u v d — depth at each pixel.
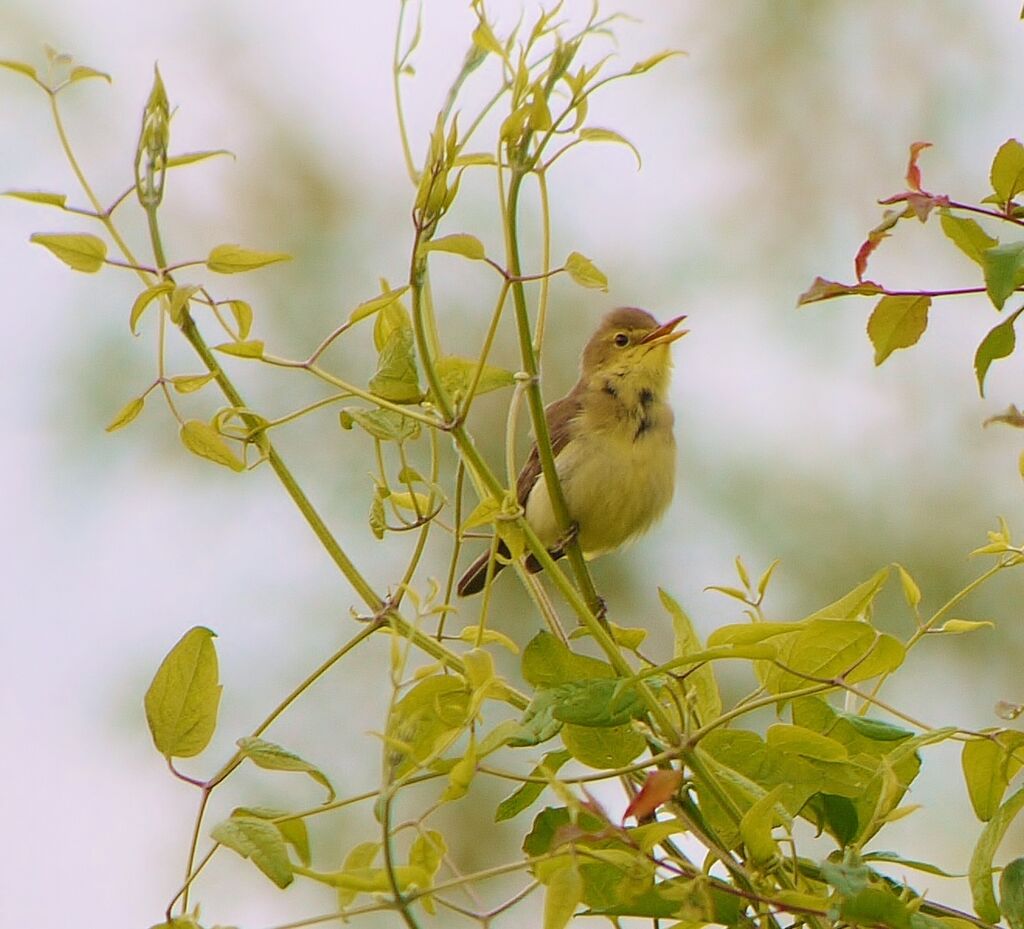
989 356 4.98
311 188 16.27
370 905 4.57
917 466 15.48
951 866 12.14
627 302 16.02
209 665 5.26
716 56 17.42
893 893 5.16
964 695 14.34
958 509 15.19
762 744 5.54
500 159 5.48
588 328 15.64
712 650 5.10
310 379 15.33
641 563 14.49
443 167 5.36
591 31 5.46
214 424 5.47
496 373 5.76
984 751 5.33
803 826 10.98
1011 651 14.41
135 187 5.29
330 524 14.67
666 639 14.28
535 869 5.00
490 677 4.98
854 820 5.56
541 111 5.36
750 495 15.08
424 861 4.79
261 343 5.44
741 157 17.25
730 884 5.03
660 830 4.60
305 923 4.55
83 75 5.32
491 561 5.58
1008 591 14.64
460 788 4.75
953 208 4.88
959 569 14.77
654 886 4.85
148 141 5.29
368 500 14.70
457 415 5.50
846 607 5.70
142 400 5.49
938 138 17.19
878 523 15.03
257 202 16.27
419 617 5.05
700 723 5.58
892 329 5.23
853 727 5.61
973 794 5.40
